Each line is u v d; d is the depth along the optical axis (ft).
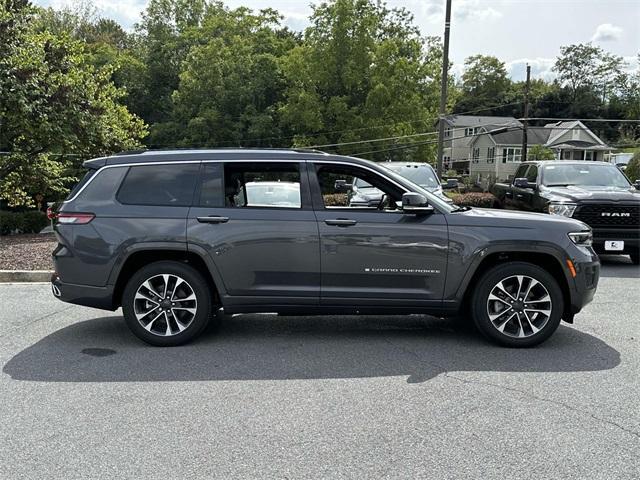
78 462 10.77
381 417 12.80
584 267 17.98
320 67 138.21
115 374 15.67
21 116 48.16
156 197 18.24
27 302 24.56
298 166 18.45
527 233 17.81
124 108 62.49
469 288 18.49
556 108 298.35
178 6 183.93
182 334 18.16
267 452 11.16
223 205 18.16
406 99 136.56
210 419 12.70
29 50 49.37
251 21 168.14
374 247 17.80
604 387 14.69
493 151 226.58
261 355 17.38
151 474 10.33
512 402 13.67
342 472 10.40
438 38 152.76
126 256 17.89
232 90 147.74
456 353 17.57
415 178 41.19
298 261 17.89
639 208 32.96
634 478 10.23
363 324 21.11
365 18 138.00
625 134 271.90
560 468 10.57
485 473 10.37
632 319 21.75
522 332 18.08
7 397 13.98
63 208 18.29
